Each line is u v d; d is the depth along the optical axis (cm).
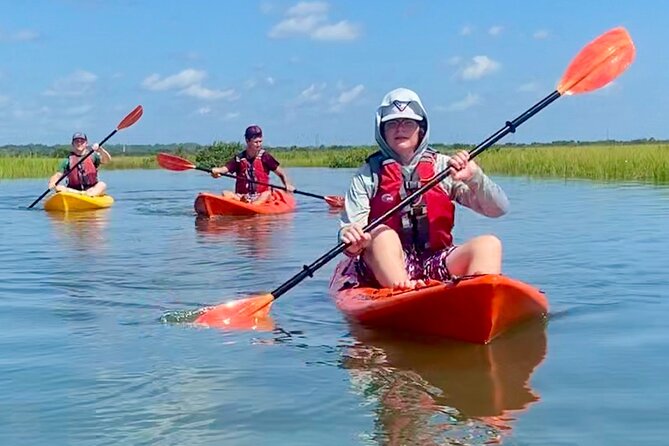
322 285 576
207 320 457
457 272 452
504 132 484
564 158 2141
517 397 305
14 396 319
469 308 389
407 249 481
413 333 423
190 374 346
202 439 270
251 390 321
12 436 276
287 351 386
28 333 429
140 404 307
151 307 500
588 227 875
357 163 3675
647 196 1292
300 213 1214
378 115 484
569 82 512
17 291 555
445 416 285
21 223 1096
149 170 3975
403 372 344
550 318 444
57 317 470
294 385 327
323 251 758
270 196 1258
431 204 478
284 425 280
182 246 812
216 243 836
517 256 675
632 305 471
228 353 383
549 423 276
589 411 287
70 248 803
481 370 345
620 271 586
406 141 480
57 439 273
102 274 628
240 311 462
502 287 384
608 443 257
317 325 445
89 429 281
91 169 1409
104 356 379
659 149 2244
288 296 534
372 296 448
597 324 425
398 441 263
